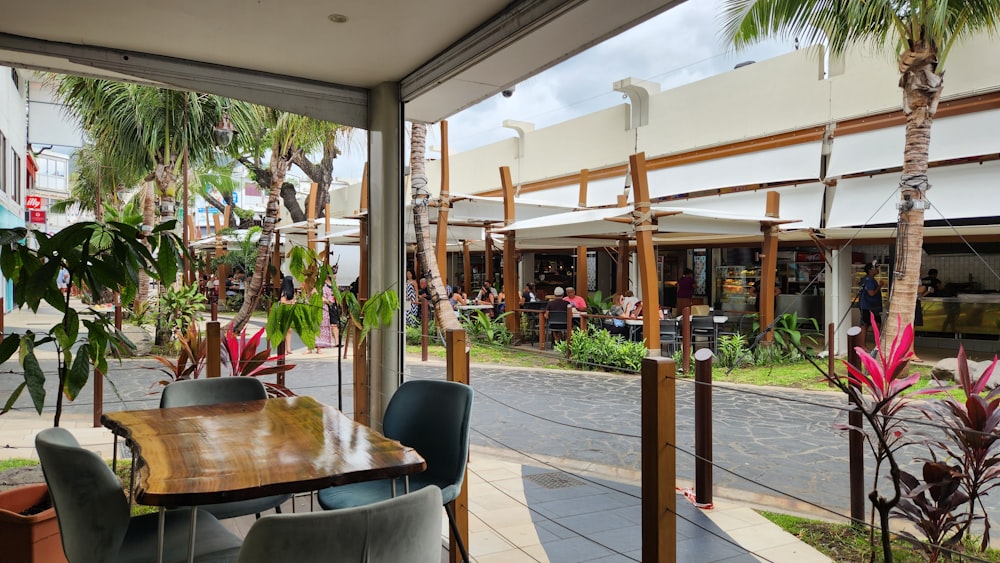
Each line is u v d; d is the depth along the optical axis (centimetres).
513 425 681
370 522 163
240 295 2211
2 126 1600
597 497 458
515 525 404
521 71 385
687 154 1462
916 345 1264
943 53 877
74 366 315
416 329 1354
